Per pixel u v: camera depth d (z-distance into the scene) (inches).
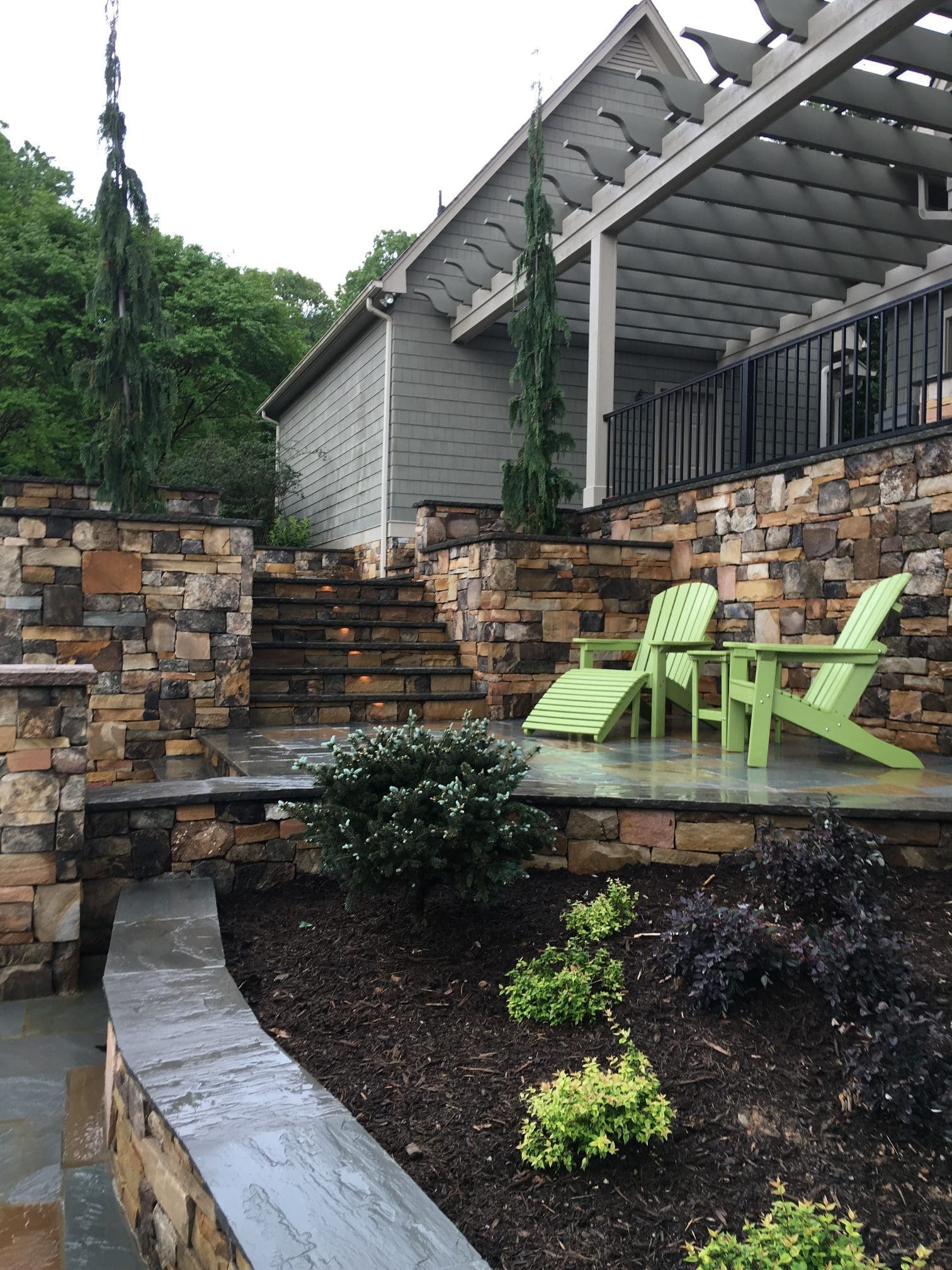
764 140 299.0
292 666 265.6
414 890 122.3
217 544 239.8
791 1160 75.4
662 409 314.7
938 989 99.8
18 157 884.0
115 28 290.2
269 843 142.8
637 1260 64.3
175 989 100.0
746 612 261.0
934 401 358.0
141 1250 76.2
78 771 127.1
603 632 281.1
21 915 125.4
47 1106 97.9
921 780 167.8
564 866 144.8
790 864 121.6
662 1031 95.8
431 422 438.3
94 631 230.8
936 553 204.8
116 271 296.0
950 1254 64.4
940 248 355.6
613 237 339.0
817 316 414.3
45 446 706.8
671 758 197.3
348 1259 55.2
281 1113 73.2
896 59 242.7
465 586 286.2
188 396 813.9
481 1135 78.7
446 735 132.5
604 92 452.4
